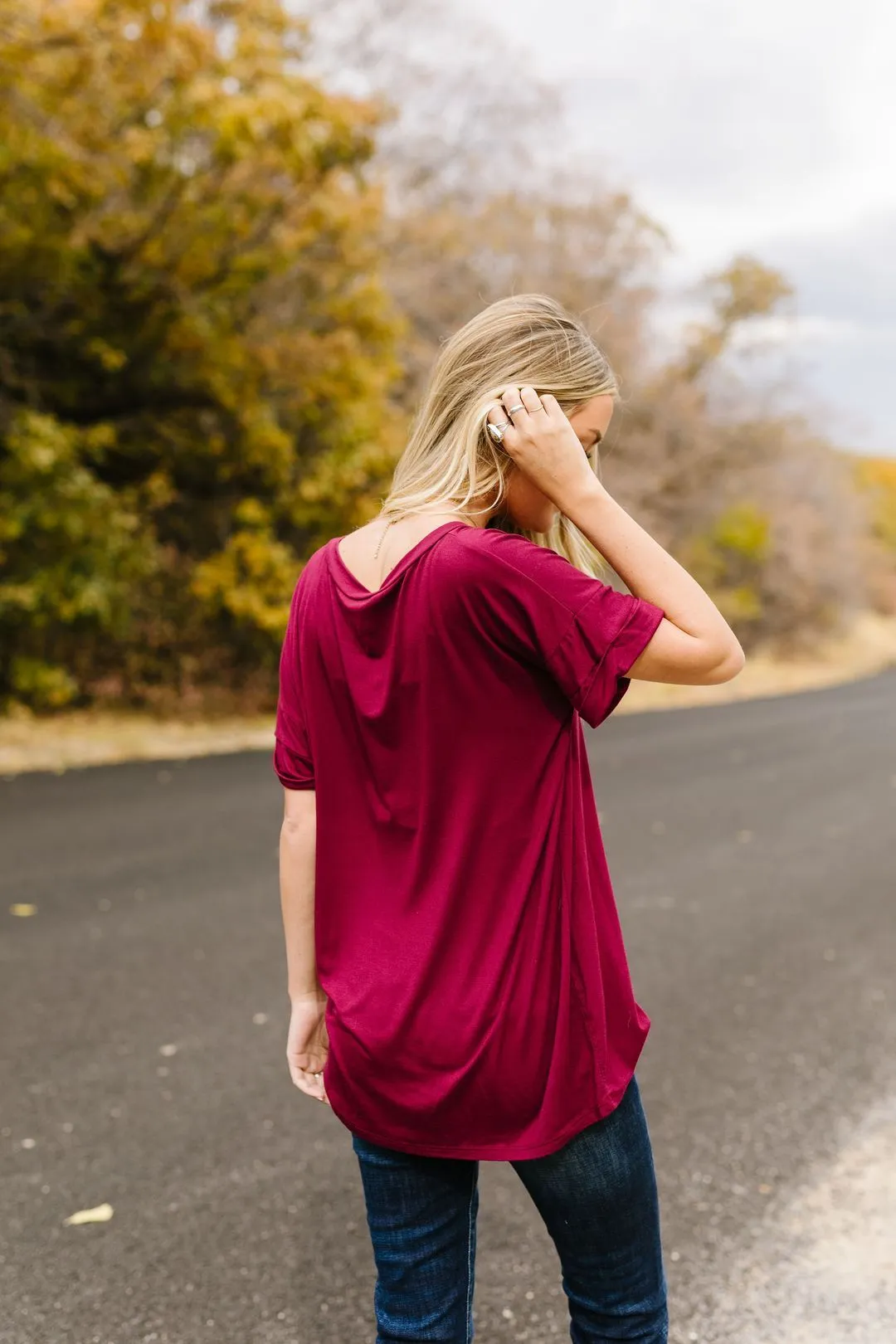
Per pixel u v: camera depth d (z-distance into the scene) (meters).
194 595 12.48
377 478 12.78
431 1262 1.37
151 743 10.23
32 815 7.03
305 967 1.46
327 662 1.35
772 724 14.57
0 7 8.77
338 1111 1.37
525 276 19.89
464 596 1.24
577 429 1.36
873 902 5.70
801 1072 3.56
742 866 6.42
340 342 11.92
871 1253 2.54
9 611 10.63
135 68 9.89
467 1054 1.27
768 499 28.88
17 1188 2.73
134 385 11.66
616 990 1.35
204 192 10.82
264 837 6.57
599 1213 1.35
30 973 4.22
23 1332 2.19
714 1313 2.31
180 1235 2.54
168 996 4.03
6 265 10.41
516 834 1.28
